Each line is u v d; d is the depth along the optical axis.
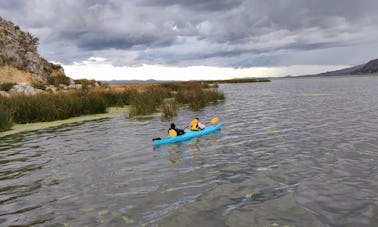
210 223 5.82
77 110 23.11
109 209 6.62
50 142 13.89
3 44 41.62
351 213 6.02
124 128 16.98
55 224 6.05
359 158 9.71
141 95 27.75
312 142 12.08
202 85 55.75
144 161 10.28
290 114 20.88
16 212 6.67
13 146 13.27
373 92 43.22
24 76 41.16
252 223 5.76
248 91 54.75
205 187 7.66
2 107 19.81
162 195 7.27
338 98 34.03
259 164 9.41
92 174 9.10
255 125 16.66
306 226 5.58
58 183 8.41
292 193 7.09
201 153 11.05
